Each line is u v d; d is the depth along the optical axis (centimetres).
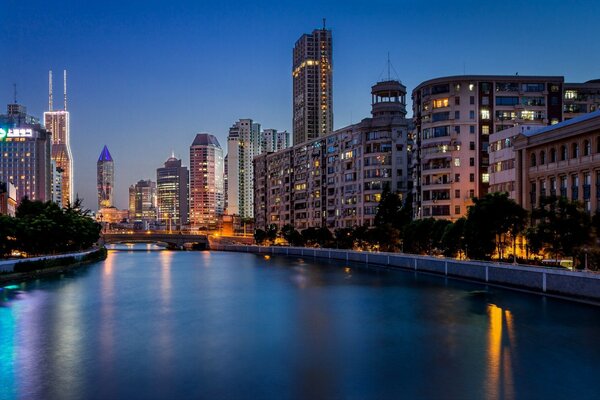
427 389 3020
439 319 5088
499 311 5400
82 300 6625
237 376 3288
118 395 2953
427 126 12838
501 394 2922
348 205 16750
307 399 2883
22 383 3158
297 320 5156
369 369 3422
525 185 9219
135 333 4550
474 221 7638
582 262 6400
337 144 17638
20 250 10631
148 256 18550
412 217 13812
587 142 7938
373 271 10675
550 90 12469
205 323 5019
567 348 3859
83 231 13650
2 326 4856
